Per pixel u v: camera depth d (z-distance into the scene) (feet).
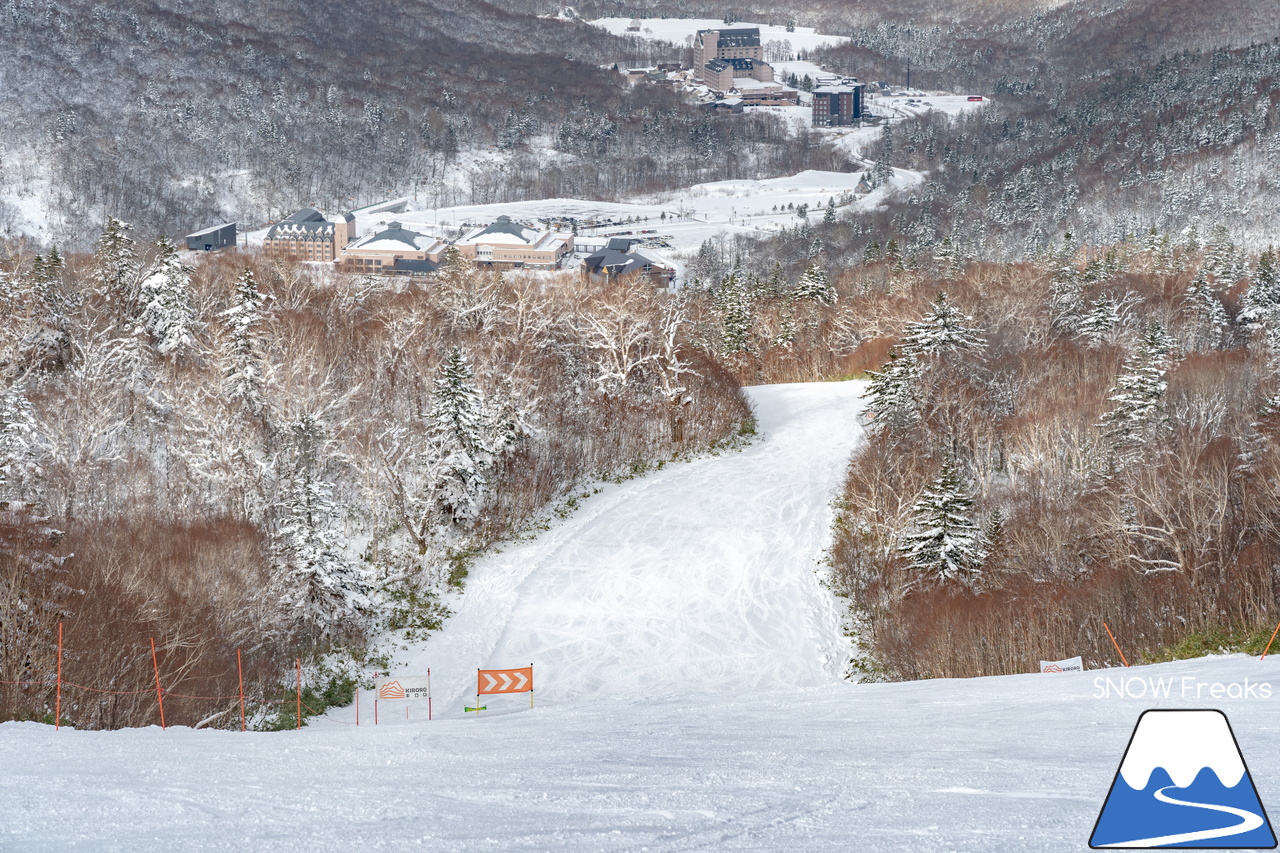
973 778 20.43
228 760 27.17
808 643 161.07
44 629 102.47
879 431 231.30
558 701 144.56
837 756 25.36
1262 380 207.00
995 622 139.13
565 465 228.63
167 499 180.55
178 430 199.52
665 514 211.00
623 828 16.20
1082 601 135.03
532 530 205.98
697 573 184.85
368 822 17.33
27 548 113.39
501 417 211.61
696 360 277.64
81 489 173.37
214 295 270.87
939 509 163.53
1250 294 313.53
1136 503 153.99
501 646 162.09
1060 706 36.83
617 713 52.11
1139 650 121.80
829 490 219.82
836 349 362.33
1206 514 141.49
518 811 18.16
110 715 103.24
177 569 137.59
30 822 17.48
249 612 144.87
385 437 204.33
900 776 21.09
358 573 164.96
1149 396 190.08
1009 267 370.94
